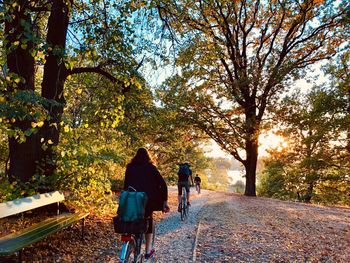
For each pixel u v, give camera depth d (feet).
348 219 40.16
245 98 82.58
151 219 16.35
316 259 20.88
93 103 34.55
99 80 33.19
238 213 41.91
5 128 18.31
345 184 88.99
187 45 31.99
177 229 29.48
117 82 30.07
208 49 42.24
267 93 78.02
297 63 79.77
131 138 46.96
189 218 36.04
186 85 74.18
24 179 25.86
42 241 20.83
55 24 27.50
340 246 24.68
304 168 91.04
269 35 85.56
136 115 41.96
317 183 91.76
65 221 20.74
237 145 82.53
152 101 41.60
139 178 15.62
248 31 84.94
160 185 16.02
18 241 15.90
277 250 22.77
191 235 26.84
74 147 22.91
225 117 81.87
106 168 27.43
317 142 86.89
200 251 21.95
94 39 22.20
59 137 28.89
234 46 81.87
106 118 29.19
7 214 17.37
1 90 16.71
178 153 105.40
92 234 24.73
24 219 24.58
